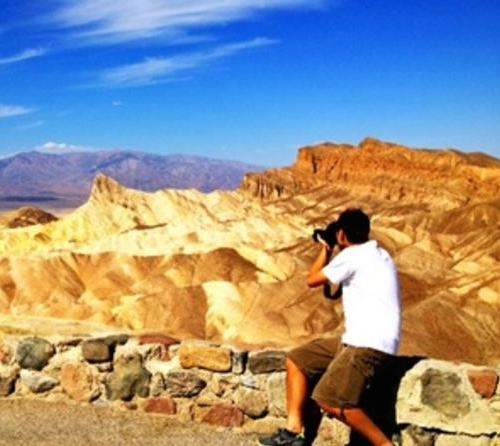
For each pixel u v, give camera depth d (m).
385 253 5.58
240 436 6.28
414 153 172.12
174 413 6.74
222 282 79.62
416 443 5.84
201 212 150.00
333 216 151.25
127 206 140.88
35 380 7.12
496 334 69.06
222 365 6.61
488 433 5.68
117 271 90.19
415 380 5.84
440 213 120.81
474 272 90.19
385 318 5.34
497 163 160.50
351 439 5.98
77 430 6.32
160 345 6.86
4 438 6.09
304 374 5.75
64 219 133.75
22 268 87.75
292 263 93.00
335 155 191.25
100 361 6.96
